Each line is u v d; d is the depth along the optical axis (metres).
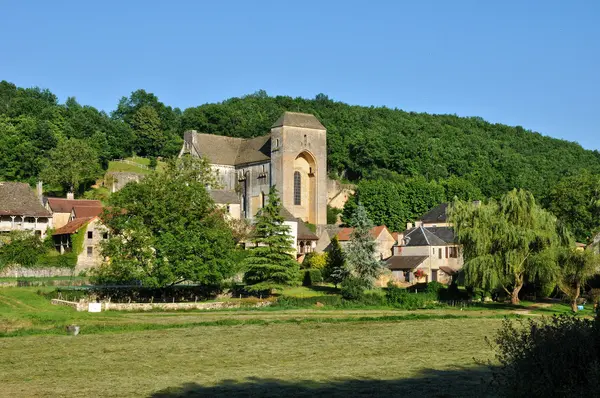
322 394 34.09
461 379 37.81
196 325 59.97
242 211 150.12
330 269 103.81
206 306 74.94
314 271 104.00
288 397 33.47
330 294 87.06
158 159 199.00
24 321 59.47
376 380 37.69
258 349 48.59
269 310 75.12
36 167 154.12
